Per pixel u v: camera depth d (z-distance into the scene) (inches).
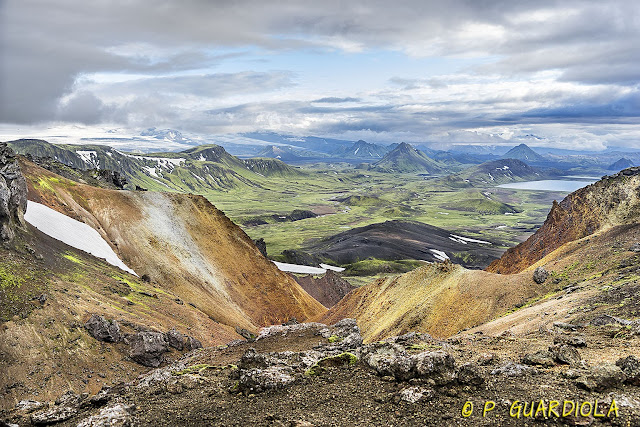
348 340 1429.6
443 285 3619.6
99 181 6205.7
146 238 4630.9
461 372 877.2
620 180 4532.5
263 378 983.6
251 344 1963.6
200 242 5108.3
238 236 5580.7
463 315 3221.0
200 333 3223.4
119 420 831.1
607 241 3314.5
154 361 2529.5
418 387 852.0
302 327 2153.1
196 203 5561.0
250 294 4997.5
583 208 4753.9
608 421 661.9
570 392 780.0
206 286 4562.0
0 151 3348.9
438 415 757.9
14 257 2760.8
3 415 1007.6
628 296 1925.4
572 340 1162.0
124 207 4847.4
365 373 1005.2
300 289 5802.2
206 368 1310.3
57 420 917.8
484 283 3388.3
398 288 4101.9
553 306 2331.4
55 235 3604.8
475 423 717.9
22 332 2218.3
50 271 2893.7
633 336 1186.6
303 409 845.8
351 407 831.7
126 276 3663.9
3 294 2357.3
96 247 3976.4
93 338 2474.2
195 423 837.8
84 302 2738.7
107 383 2237.9
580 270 3031.5
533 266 3833.7
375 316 3986.2
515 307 2999.5
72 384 2133.4
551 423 687.1
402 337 1476.4
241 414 859.4
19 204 3270.2
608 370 801.6
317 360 1169.4
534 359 985.5
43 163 5408.5
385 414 786.2
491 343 1318.9
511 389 828.0
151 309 3186.5
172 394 1039.0
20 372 2044.8
